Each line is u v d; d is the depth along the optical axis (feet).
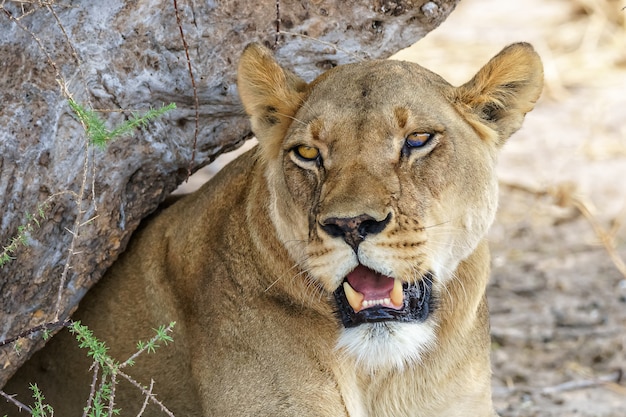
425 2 31.32
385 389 28.89
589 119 65.00
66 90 26.23
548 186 57.31
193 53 30.32
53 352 31.76
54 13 27.43
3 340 29.01
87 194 29.27
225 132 32.50
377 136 25.90
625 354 42.91
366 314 25.72
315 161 26.63
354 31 31.42
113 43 29.19
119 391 31.01
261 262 28.40
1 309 28.71
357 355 27.27
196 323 29.50
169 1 29.53
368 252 25.02
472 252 27.96
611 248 49.57
